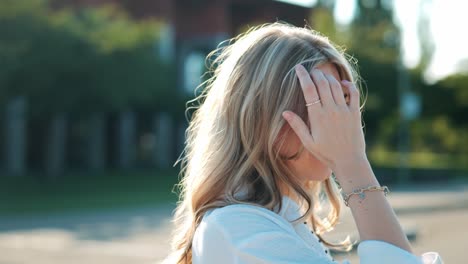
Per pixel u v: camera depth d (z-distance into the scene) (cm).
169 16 4628
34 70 2769
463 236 1446
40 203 2470
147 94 3288
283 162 167
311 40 169
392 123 5541
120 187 3281
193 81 4869
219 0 4866
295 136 166
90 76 2936
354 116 161
